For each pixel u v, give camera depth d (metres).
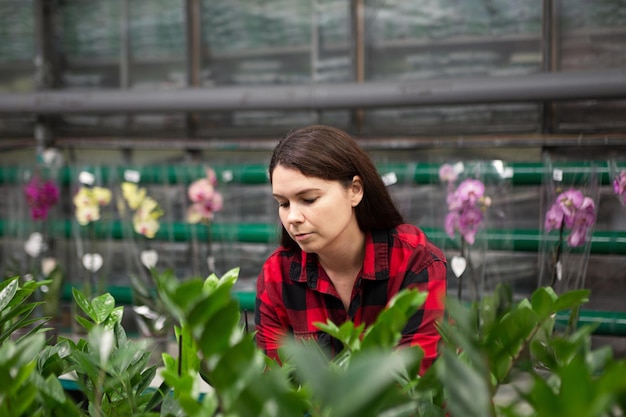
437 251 1.66
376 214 1.64
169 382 0.65
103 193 3.31
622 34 3.25
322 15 3.67
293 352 0.52
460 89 3.24
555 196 3.00
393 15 3.56
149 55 3.93
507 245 3.07
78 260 3.58
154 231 3.33
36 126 4.00
